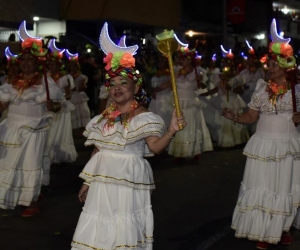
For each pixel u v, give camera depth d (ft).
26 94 21.95
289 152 19.15
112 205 14.25
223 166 34.01
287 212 19.08
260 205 19.29
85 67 52.75
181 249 19.53
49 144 32.12
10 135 22.20
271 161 19.24
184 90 34.63
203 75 35.91
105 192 14.34
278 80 19.33
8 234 20.81
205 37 81.56
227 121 41.16
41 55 22.02
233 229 20.26
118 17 60.34
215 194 27.04
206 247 19.75
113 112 14.74
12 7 51.98
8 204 22.04
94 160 14.76
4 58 41.34
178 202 25.50
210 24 80.94
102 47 14.84
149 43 62.03
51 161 32.45
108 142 14.51
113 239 14.12
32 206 23.15
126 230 14.12
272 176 19.22
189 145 34.55
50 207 24.43
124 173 14.33
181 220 22.84
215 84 41.16
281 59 18.67
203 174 31.63
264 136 19.45
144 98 14.96
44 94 21.94
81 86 44.47
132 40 61.21
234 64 45.55
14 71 25.29
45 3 57.52
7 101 22.22
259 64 43.73
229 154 38.42
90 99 54.03
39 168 22.43
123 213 14.23
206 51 63.00
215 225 22.26
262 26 91.66
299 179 19.52
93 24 62.49
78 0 59.21
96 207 14.39
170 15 70.64
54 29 59.62
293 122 19.13
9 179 21.98
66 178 30.32
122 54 14.46
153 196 26.48
